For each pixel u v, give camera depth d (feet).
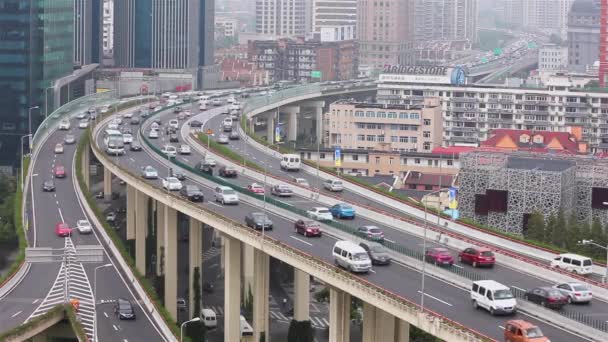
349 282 615.57
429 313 540.93
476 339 496.23
